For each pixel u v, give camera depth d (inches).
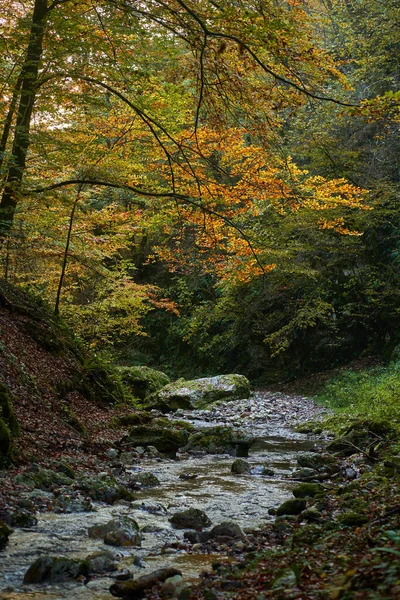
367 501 239.5
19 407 386.9
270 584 145.3
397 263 877.8
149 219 601.9
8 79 452.8
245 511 262.2
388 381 667.4
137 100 483.2
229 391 786.2
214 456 427.2
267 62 443.8
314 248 834.2
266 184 528.1
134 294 749.3
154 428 445.7
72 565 172.4
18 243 594.2
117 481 315.9
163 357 1160.8
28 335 510.3
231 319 1047.6
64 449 364.5
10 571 175.3
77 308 732.0
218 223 560.1
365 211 808.9
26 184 478.6
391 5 878.4
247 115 478.6
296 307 954.7
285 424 626.5
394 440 406.3
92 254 665.0
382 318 889.5
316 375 944.9
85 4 459.8
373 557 145.4
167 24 434.0
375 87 914.1
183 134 523.5
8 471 290.2
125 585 157.4
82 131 544.4
